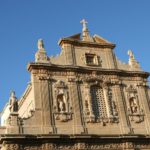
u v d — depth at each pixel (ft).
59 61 136.77
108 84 140.36
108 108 133.90
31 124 118.32
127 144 126.93
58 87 130.00
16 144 111.24
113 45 151.23
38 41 136.56
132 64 150.10
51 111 123.65
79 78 135.64
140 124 135.95
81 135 120.16
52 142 115.96
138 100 141.69
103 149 122.62
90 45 147.02
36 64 129.49
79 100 130.82
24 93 146.92
